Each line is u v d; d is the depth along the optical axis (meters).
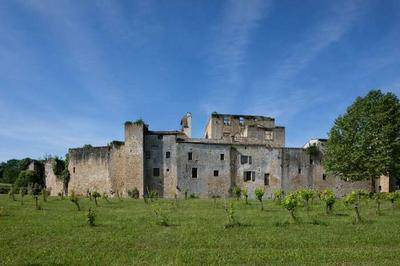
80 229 23.83
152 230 23.61
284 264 16.16
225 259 16.83
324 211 33.34
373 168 52.81
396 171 53.62
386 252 18.02
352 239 20.86
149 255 17.44
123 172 65.69
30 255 17.36
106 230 23.53
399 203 35.72
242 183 67.88
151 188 65.50
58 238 21.05
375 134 53.88
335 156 56.88
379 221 27.09
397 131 53.97
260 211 34.22
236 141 70.69
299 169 70.75
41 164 80.62
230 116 76.19
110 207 37.81
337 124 58.69
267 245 19.59
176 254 17.61
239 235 22.02
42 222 26.42
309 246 19.42
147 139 66.88
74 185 70.12
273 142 73.00
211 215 31.02
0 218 28.09
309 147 71.75
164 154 66.56
